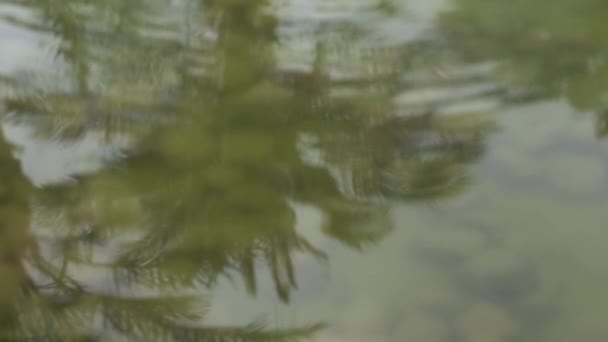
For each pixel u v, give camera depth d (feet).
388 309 6.02
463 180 7.37
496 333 5.74
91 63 9.94
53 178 7.57
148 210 7.06
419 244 6.63
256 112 8.59
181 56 10.07
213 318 5.99
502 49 9.89
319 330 5.87
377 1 11.75
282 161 7.68
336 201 7.12
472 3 11.39
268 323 5.93
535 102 8.65
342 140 8.03
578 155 7.69
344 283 6.29
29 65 9.95
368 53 10.02
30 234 6.82
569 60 9.45
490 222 6.84
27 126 8.48
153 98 9.00
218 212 6.98
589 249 6.50
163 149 7.93
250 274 6.38
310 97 8.88
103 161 7.80
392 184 7.34
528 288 6.14
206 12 11.51
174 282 6.31
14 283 6.31
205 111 8.63
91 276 6.39
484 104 8.66
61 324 5.95
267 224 6.84
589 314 5.85
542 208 6.98
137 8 11.68
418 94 8.91
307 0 11.93
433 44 10.16
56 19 11.32
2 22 11.25
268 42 10.46
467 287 6.19
